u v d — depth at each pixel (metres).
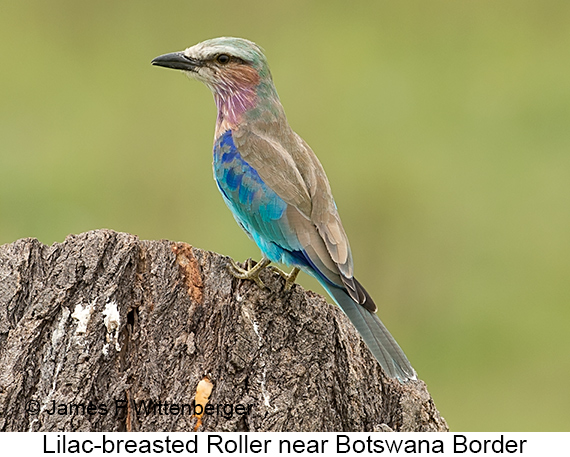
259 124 18.27
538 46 37.00
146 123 31.44
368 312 15.68
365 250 29.38
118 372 14.52
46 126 31.42
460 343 26.84
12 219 28.61
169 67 18.77
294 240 16.70
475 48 36.97
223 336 14.93
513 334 26.97
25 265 14.87
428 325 27.55
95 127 31.19
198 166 29.84
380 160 31.27
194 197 29.09
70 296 14.73
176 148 30.77
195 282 15.30
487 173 31.12
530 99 34.44
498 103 33.94
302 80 34.53
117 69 33.91
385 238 29.62
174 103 32.19
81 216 28.78
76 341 14.46
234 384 14.67
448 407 25.48
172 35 35.94
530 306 27.48
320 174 17.64
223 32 36.00
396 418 15.22
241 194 17.58
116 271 14.91
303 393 14.73
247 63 18.44
